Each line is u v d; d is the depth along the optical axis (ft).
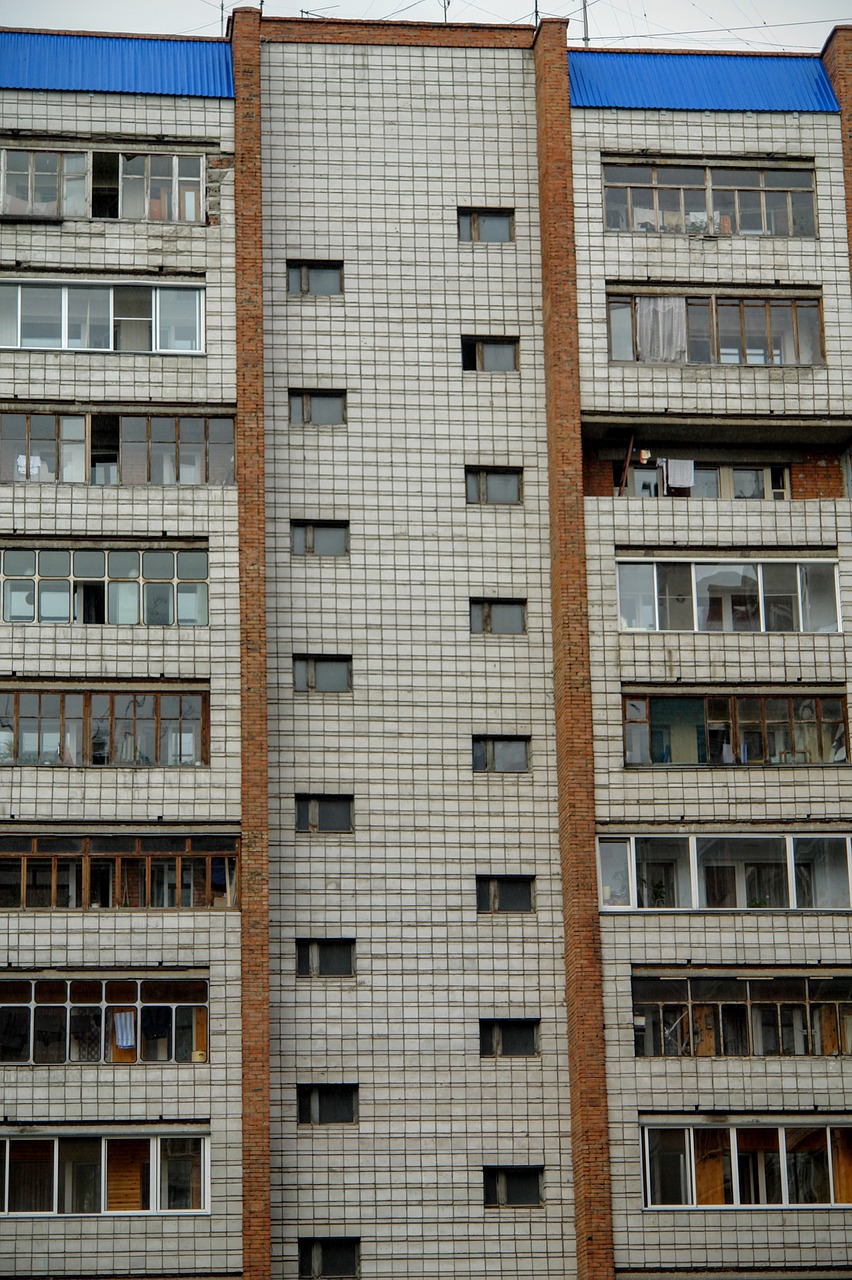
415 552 180.65
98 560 174.50
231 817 169.58
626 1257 164.25
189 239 181.27
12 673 171.32
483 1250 166.71
